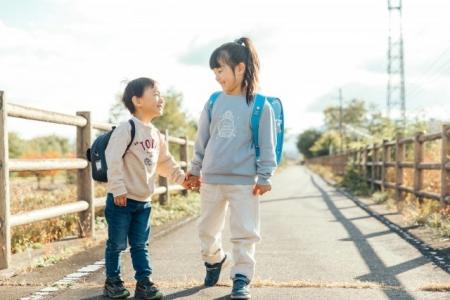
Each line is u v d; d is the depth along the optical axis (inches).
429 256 199.5
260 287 149.1
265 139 139.2
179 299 137.1
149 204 143.8
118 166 134.2
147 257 141.6
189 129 1565.0
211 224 146.9
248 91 140.7
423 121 749.9
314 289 147.0
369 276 166.4
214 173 141.2
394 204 404.2
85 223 246.1
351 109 3828.7
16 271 171.8
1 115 176.2
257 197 142.3
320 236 255.4
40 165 204.2
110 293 138.7
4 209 174.9
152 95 138.5
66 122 226.5
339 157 1070.4
